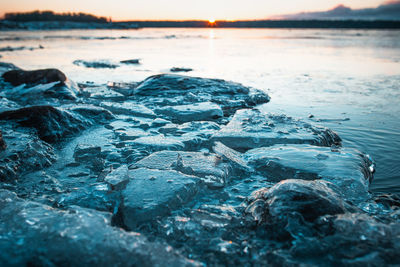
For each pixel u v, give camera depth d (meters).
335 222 2.39
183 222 2.66
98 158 4.21
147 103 7.97
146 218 2.66
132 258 2.03
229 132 5.09
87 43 38.78
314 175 3.60
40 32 74.31
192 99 8.29
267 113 6.37
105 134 5.41
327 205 2.56
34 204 2.72
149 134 5.27
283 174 3.77
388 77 12.64
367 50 27.31
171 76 9.93
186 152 4.16
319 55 23.03
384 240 2.18
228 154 4.23
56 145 4.82
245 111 6.51
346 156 4.07
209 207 2.95
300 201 2.59
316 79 12.34
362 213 2.66
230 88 9.46
